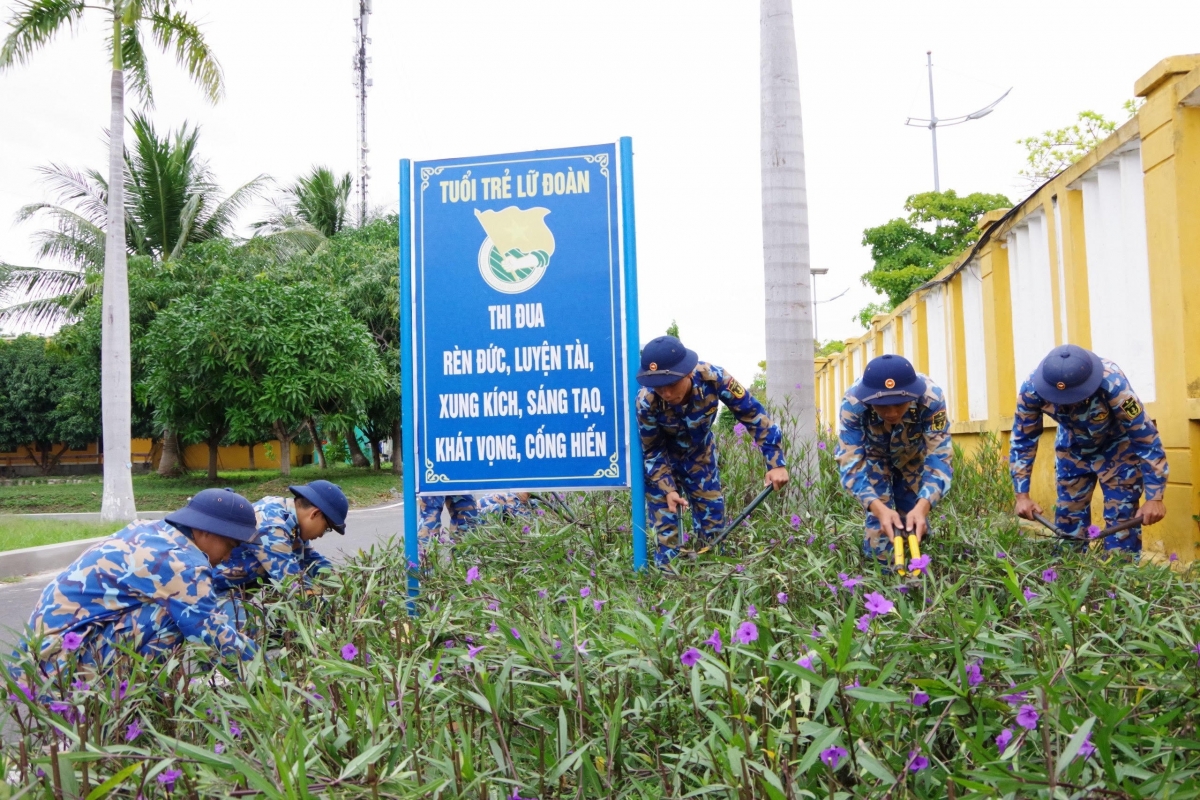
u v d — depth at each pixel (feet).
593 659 7.40
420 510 20.88
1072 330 20.43
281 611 10.91
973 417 28.37
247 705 6.84
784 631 7.45
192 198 80.12
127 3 44.34
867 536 13.62
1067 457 15.74
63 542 34.63
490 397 15.08
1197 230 15.42
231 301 63.82
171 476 82.99
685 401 15.39
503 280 15.16
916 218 76.64
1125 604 8.50
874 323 41.63
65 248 71.26
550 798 6.13
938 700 6.17
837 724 5.83
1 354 111.04
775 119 20.35
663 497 15.60
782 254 20.26
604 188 15.03
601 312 14.96
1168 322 15.96
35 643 7.77
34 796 6.04
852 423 13.75
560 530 14.08
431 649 8.59
